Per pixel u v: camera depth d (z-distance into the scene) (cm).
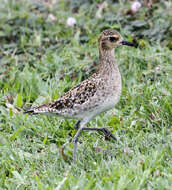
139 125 1175
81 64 1414
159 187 896
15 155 1071
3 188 984
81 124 1105
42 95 1337
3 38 1647
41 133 1179
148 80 1327
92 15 1722
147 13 1619
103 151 1071
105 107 1095
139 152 1045
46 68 1446
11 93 1365
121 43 1121
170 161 1004
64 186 908
